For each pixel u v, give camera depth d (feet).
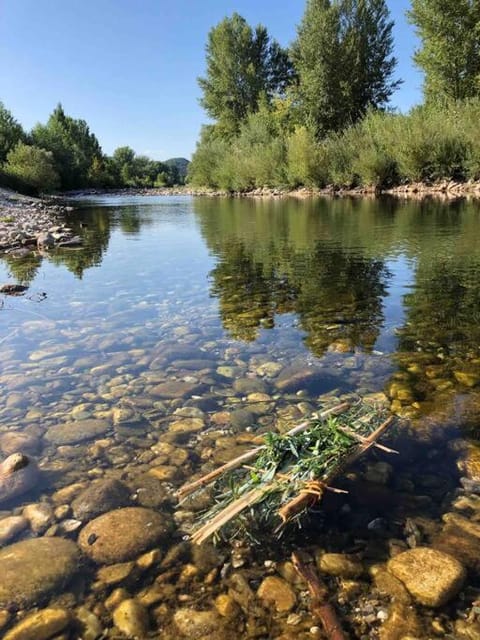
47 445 9.02
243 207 75.56
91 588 5.80
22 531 6.77
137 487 7.70
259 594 5.64
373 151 81.87
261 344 14.11
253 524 6.68
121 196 165.78
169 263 28.58
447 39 84.38
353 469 7.86
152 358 13.29
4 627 5.29
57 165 167.43
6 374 12.43
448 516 6.77
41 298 20.58
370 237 34.01
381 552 6.19
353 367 12.10
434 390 10.55
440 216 44.01
